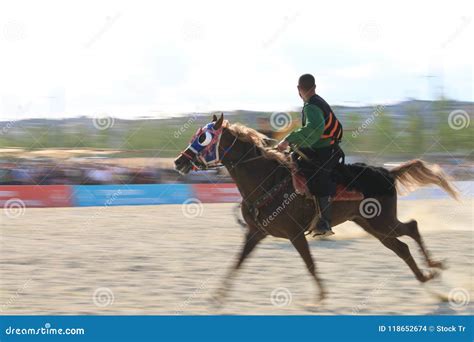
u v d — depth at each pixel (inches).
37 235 388.2
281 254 330.0
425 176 264.7
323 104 242.4
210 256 322.7
